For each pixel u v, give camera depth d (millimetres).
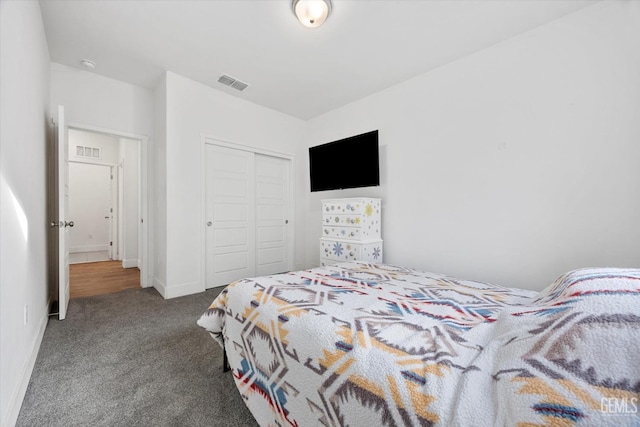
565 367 526
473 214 2410
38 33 1892
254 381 1109
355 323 929
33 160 1706
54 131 2605
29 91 1613
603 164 1820
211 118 3164
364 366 743
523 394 518
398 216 2965
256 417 1056
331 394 784
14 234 1216
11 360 1122
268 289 1316
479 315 1013
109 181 5812
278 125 3857
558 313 642
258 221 3713
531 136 2104
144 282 3203
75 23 2082
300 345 924
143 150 3164
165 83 2803
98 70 2771
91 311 2404
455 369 665
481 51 2367
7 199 1126
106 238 5934
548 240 2031
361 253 2773
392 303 1158
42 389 1321
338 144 3236
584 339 541
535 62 2084
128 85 3047
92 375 1446
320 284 1457
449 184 2568
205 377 1444
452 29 2123
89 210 5758
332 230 3098
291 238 4047
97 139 5328
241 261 3504
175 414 1177
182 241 2912
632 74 1727
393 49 2385
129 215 4449
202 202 3086
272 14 1985
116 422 1125
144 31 2178
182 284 2904
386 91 3107
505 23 2049
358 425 697
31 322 1530
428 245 2715
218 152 3287
